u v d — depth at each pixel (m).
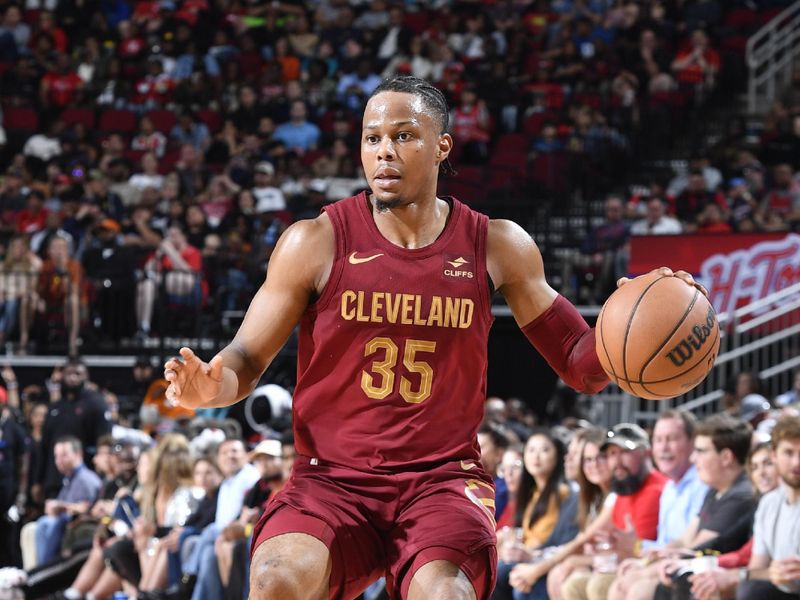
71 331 39.84
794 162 47.12
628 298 9.95
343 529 9.88
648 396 10.03
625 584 18.30
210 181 48.78
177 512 25.44
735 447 18.83
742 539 18.66
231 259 42.00
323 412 10.26
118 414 36.53
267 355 10.32
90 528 27.73
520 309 10.81
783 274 34.59
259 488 23.27
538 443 21.53
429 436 10.13
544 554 20.94
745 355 34.38
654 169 48.28
